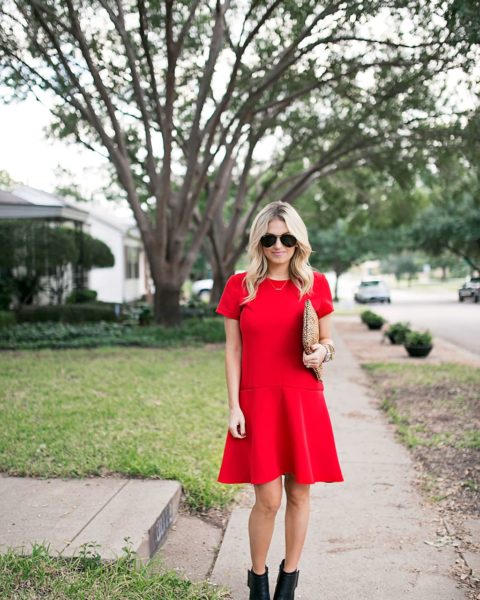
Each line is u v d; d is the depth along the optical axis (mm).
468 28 9273
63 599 2723
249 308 2771
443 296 44375
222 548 3566
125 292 32719
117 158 14352
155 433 5734
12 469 4590
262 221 2754
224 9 12367
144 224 15711
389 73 13367
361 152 17578
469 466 5031
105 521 3545
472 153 14828
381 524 3920
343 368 11188
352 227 26172
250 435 2754
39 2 11695
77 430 5820
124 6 12586
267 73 13453
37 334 14602
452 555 3447
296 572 2818
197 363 11016
